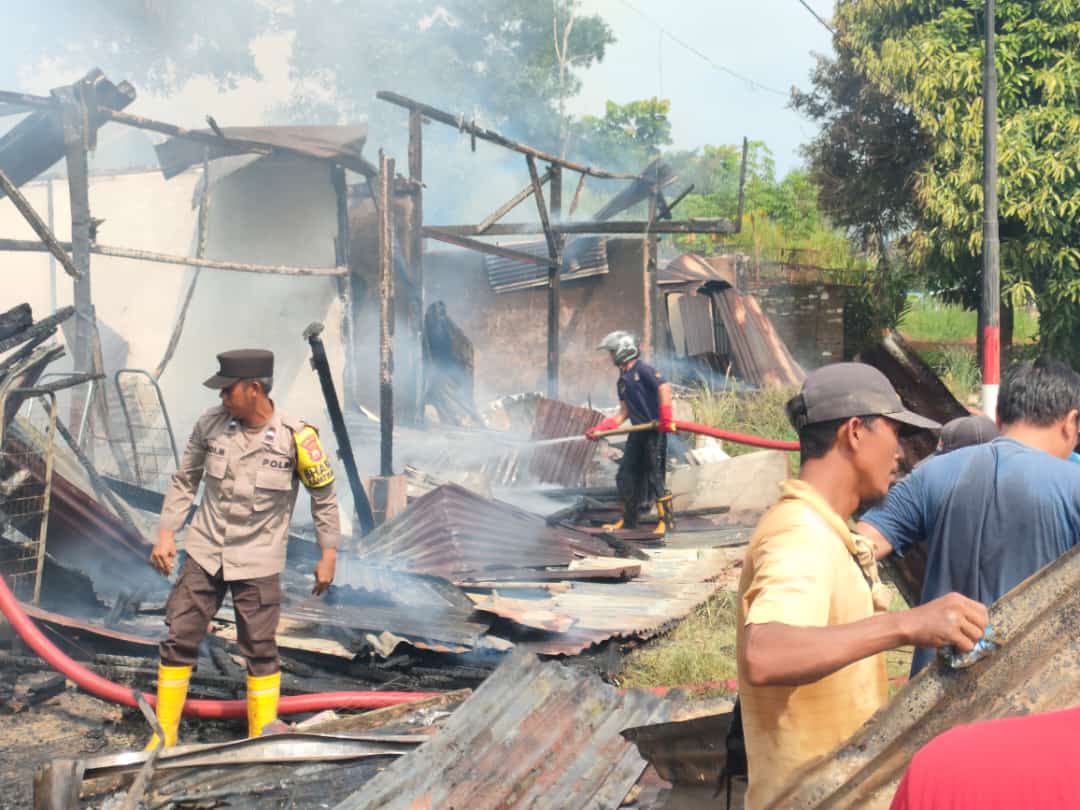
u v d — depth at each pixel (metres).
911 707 1.69
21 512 5.91
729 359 20.52
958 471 3.03
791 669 1.63
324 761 3.85
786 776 1.82
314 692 5.07
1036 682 1.60
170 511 4.31
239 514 4.25
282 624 5.62
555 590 6.73
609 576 7.14
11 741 4.46
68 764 3.43
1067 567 1.60
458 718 3.71
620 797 3.52
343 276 11.91
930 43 21.84
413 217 14.63
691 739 2.64
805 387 1.95
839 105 26.06
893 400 1.91
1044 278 21.55
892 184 25.55
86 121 9.30
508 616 5.69
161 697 4.21
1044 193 20.33
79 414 9.22
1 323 6.07
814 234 34.31
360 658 5.51
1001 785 0.97
